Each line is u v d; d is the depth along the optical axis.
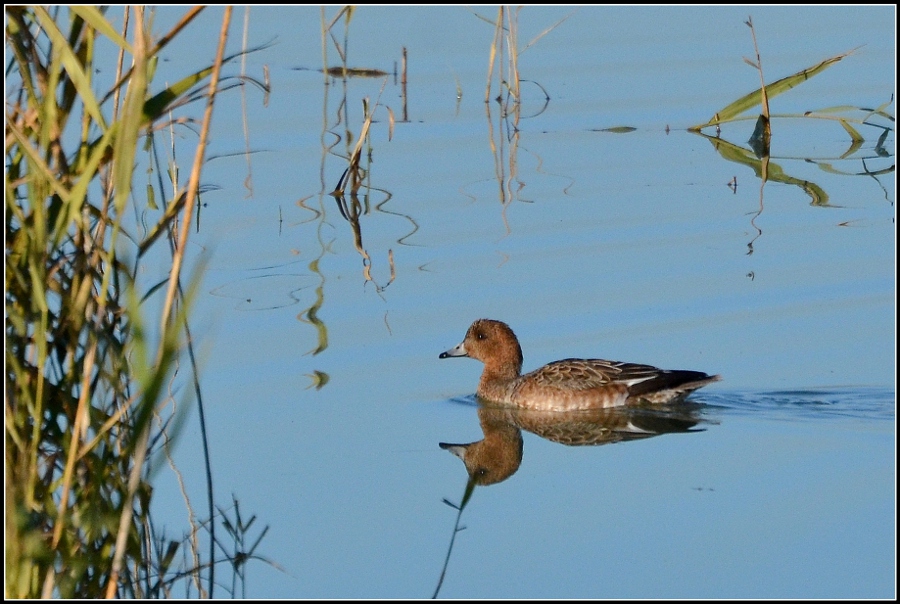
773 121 27.52
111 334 9.95
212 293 17.83
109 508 10.04
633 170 23.66
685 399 15.56
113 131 8.53
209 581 10.88
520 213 21.19
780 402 15.27
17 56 8.88
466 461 13.88
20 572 9.10
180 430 8.71
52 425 10.03
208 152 23.91
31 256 8.79
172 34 8.22
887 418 14.60
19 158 9.29
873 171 23.72
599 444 14.56
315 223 20.72
